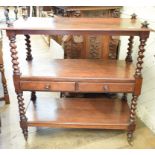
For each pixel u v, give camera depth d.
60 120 1.93
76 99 2.28
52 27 1.57
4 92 2.48
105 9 2.37
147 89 2.17
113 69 1.87
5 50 4.16
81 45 2.31
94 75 1.73
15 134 2.05
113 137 2.04
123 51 2.44
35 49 4.07
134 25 1.65
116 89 1.72
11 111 2.40
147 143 1.97
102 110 2.08
